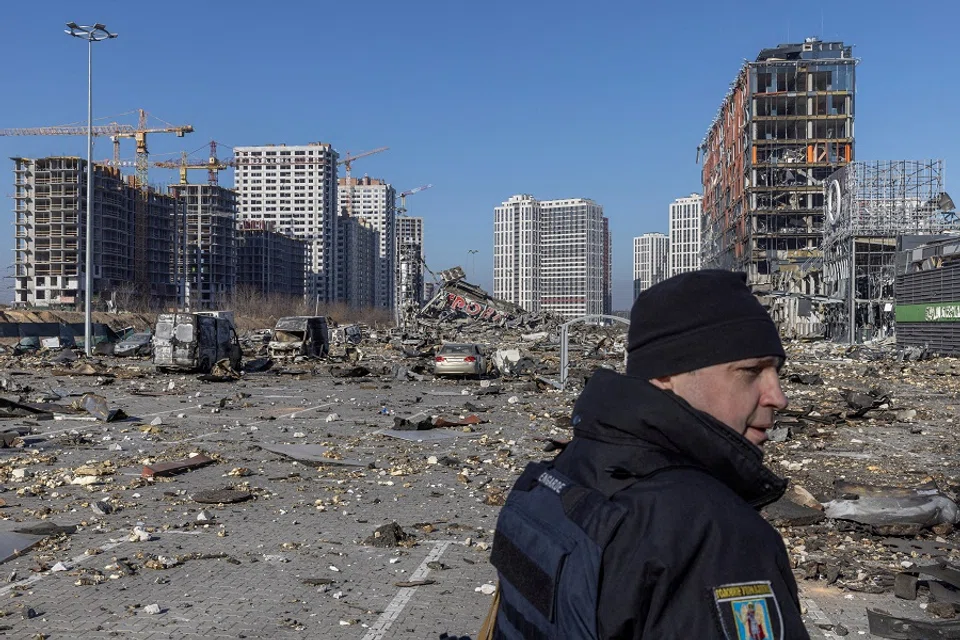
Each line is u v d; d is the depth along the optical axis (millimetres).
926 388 31156
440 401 25672
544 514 1647
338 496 11422
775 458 15000
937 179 70250
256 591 7262
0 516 9992
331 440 16781
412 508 10719
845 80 107250
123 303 152000
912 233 69062
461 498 11383
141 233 185750
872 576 7742
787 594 1424
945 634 6211
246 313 153625
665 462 1571
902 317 56438
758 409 1684
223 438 16938
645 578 1409
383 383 32375
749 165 109375
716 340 1621
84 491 11625
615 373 1734
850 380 34625
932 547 8602
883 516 9109
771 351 1635
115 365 39438
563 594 1497
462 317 90125
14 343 53562
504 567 1718
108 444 15977
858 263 71000
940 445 16750
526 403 24875
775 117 107500
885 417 21328
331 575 7766
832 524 9430
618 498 1533
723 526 1428
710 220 151250
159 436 17109
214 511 10461
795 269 100000
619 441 1637
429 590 7355
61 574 7707
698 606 1380
